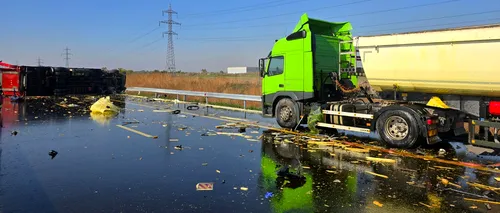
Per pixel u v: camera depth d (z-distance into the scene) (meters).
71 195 5.12
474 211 4.57
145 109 17.59
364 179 5.93
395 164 6.88
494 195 5.16
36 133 10.31
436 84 7.94
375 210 4.61
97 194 5.17
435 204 4.81
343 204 4.81
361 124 9.35
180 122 12.92
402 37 8.16
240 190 5.37
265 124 12.46
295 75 10.74
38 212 4.52
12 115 14.48
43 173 6.21
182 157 7.48
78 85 26.92
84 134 10.20
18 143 8.84
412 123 7.94
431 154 7.73
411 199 5.00
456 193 5.24
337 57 11.12
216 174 6.22
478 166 6.71
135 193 5.22
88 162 7.00
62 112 15.79
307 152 7.96
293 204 4.81
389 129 8.46
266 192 5.28
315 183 5.71
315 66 10.37
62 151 7.96
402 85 8.50
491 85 7.15
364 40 8.80
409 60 8.13
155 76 36.34
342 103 9.86
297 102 10.82
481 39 7.04
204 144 8.88
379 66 8.64
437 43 7.67
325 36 10.79
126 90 29.70
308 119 10.30
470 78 7.37
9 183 5.64
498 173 6.27
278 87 11.36
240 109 17.56
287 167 6.41
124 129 11.17
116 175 6.12
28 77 23.50
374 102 9.36
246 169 6.55
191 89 26.61
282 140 9.38
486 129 7.39
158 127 11.64
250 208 4.67
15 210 4.57
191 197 5.07
